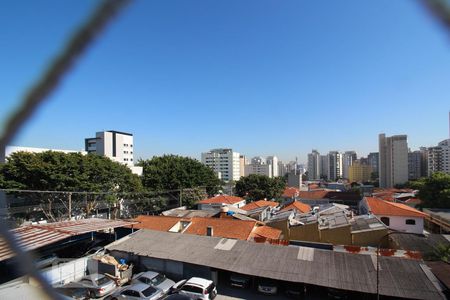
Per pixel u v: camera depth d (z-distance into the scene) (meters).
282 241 22.92
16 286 12.64
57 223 22.62
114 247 20.73
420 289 14.09
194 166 54.62
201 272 18.20
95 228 20.91
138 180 47.31
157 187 49.31
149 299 15.05
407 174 88.25
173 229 27.41
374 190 72.38
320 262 17.05
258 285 17.00
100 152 87.19
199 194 51.00
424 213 33.62
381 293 14.02
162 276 17.70
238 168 136.38
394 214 31.62
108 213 44.66
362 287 14.55
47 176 32.56
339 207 38.31
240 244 20.00
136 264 19.95
